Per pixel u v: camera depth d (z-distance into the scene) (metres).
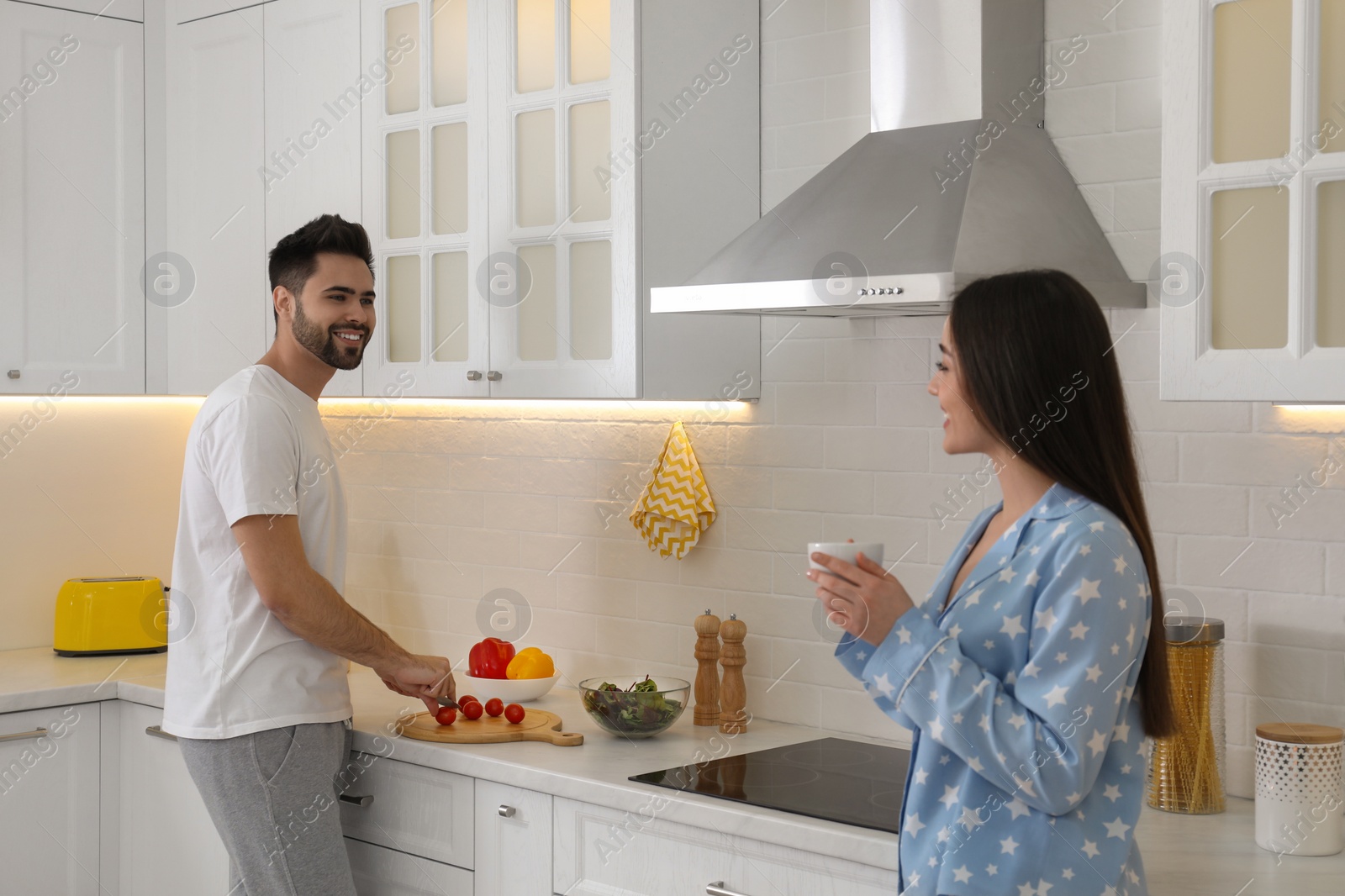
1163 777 2.04
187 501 2.31
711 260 2.24
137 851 2.90
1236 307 1.80
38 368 3.06
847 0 2.52
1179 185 1.83
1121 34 2.18
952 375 1.49
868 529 2.48
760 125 2.66
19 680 2.92
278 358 2.41
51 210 3.07
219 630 2.28
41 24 3.04
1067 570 1.36
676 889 2.04
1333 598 1.99
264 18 2.99
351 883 2.35
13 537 3.30
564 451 2.96
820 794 2.03
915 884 1.44
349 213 2.86
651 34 2.41
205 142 3.14
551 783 2.18
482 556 3.13
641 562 2.82
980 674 1.37
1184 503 2.13
